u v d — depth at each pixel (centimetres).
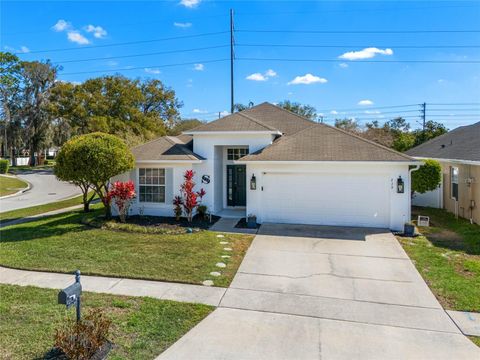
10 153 5928
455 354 500
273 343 523
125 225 1250
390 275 809
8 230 1250
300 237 1140
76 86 4362
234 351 500
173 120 5000
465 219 1458
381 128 4388
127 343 511
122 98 4250
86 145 1273
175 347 507
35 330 541
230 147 1612
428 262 892
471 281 765
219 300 671
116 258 906
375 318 607
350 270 843
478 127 1917
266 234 1175
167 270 822
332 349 509
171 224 1303
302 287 741
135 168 1473
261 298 684
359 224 1289
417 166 1246
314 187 1316
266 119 1805
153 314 604
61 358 466
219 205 1573
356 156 1269
